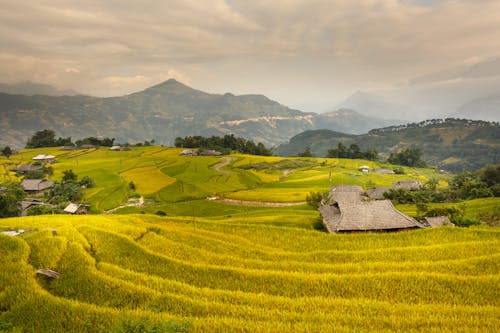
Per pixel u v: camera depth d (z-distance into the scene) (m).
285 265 35.50
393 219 49.47
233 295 27.77
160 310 25.16
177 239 44.19
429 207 79.06
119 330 19.88
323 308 25.66
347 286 29.64
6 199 81.88
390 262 35.72
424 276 30.52
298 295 28.77
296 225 65.44
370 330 21.88
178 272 32.84
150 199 109.56
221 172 154.25
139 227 47.38
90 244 38.88
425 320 22.92
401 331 21.75
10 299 25.88
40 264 32.03
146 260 35.16
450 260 34.88
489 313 24.08
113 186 121.69
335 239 45.91
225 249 41.22
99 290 27.92
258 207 97.19
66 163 170.88
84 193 112.31
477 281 29.19
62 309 24.38
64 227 43.16
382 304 26.00
